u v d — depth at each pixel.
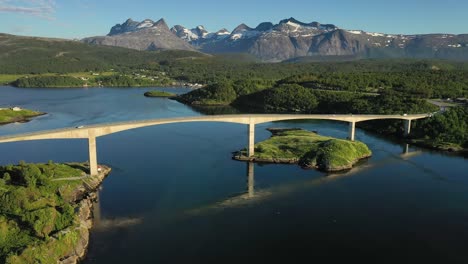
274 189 106.12
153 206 93.00
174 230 81.12
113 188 104.44
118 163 128.00
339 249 74.75
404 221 87.50
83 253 71.19
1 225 69.75
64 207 77.75
